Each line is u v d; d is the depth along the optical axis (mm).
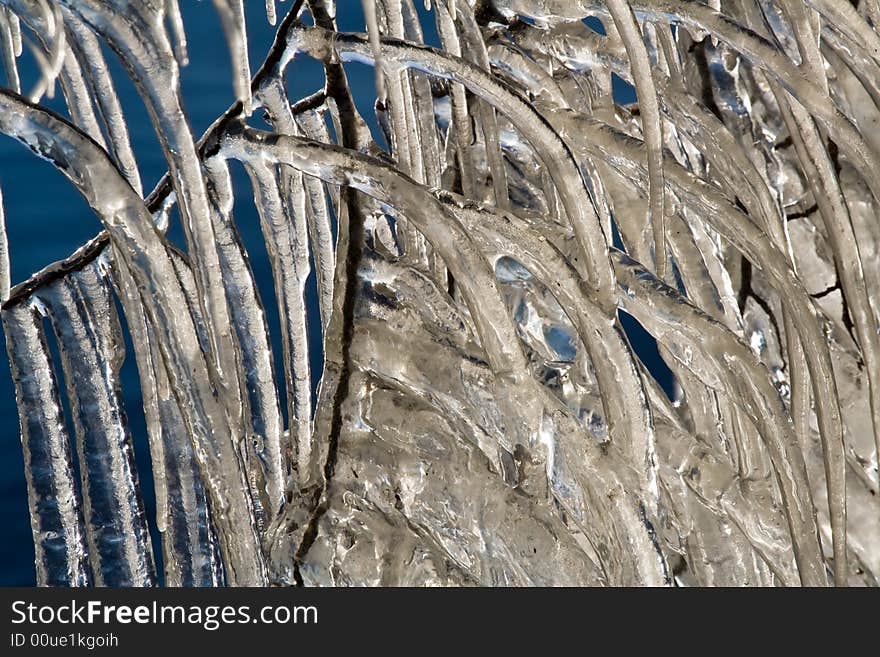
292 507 1391
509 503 1284
